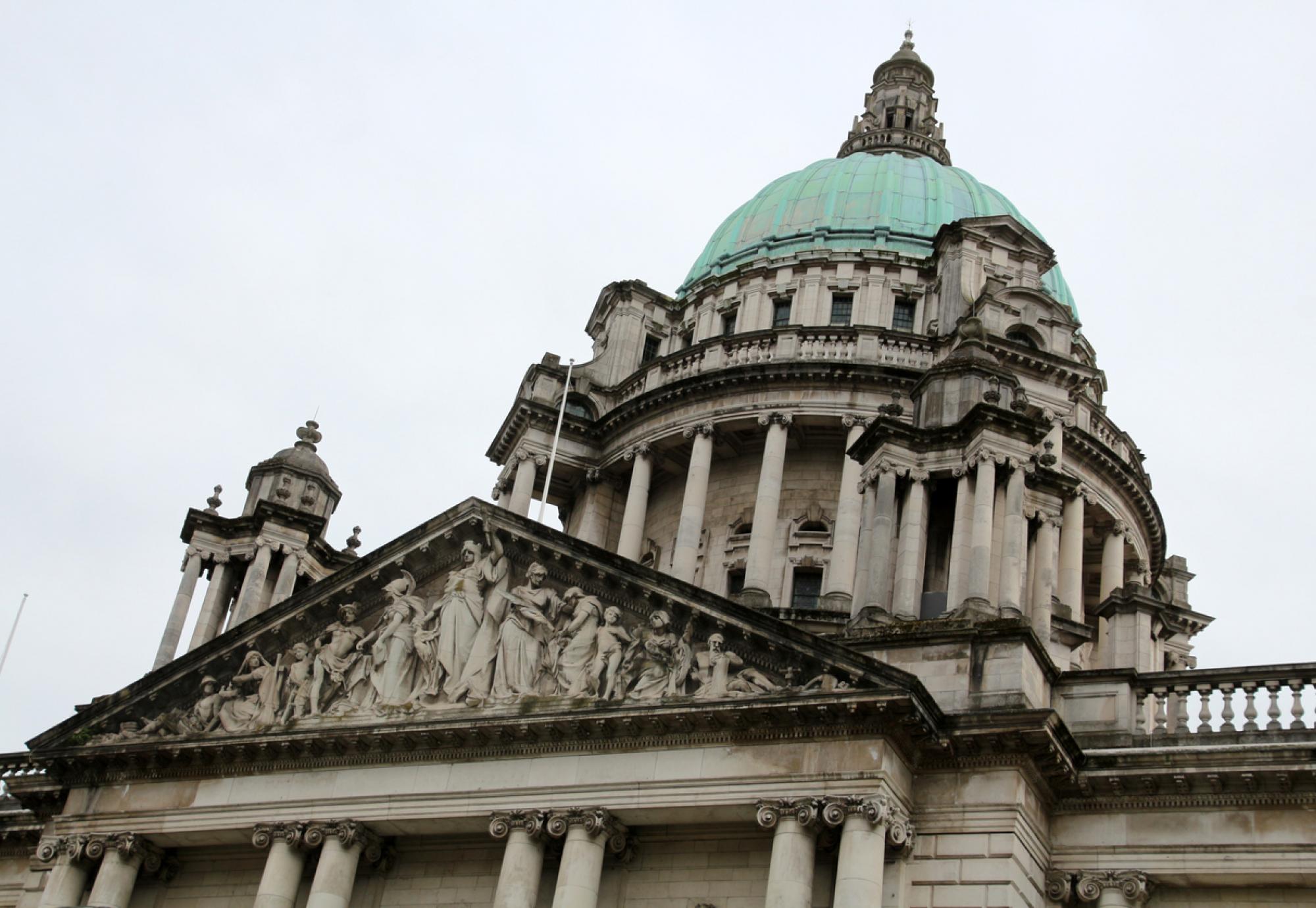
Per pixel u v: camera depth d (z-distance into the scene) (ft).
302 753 143.64
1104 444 212.64
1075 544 202.39
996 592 137.18
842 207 247.91
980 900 119.34
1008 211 254.88
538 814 131.13
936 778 125.90
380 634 147.02
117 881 146.00
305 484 209.05
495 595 144.97
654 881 131.75
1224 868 121.39
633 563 138.51
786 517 209.36
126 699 153.89
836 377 209.05
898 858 122.11
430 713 140.46
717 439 215.51
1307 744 121.08
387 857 141.59
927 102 294.66
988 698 127.03
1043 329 211.20
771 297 233.76
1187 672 131.75
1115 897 123.13
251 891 146.72
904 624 133.49
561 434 227.81
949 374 152.97
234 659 153.69
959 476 143.54
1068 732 124.47
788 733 126.00
